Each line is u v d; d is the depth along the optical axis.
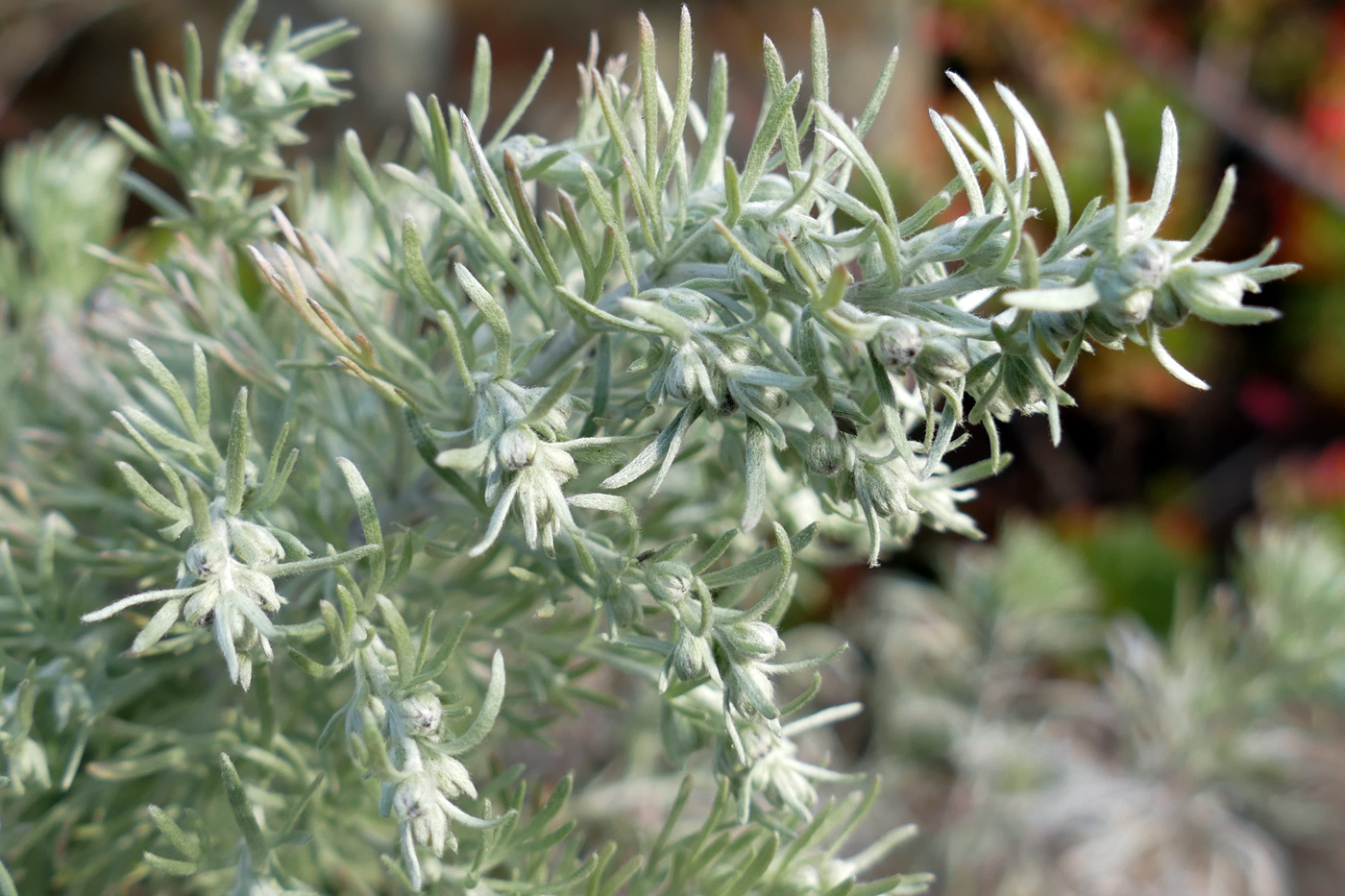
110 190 0.43
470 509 0.30
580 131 0.29
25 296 0.39
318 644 0.31
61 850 0.32
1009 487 0.92
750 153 0.26
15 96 0.80
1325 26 1.09
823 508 0.28
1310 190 0.97
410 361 0.29
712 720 0.28
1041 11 1.03
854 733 0.66
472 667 0.31
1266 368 1.01
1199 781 0.60
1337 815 0.70
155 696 0.33
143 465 0.32
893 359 0.25
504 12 0.80
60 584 0.32
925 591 0.66
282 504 0.30
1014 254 0.24
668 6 0.82
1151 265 0.24
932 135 1.00
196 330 0.31
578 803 0.41
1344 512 0.91
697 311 0.25
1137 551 0.83
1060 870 0.60
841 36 0.90
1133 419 0.98
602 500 0.25
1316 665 0.54
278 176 0.32
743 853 0.30
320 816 0.31
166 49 0.80
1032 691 0.71
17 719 0.28
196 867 0.27
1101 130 1.01
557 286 0.25
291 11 0.77
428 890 0.28
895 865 0.59
